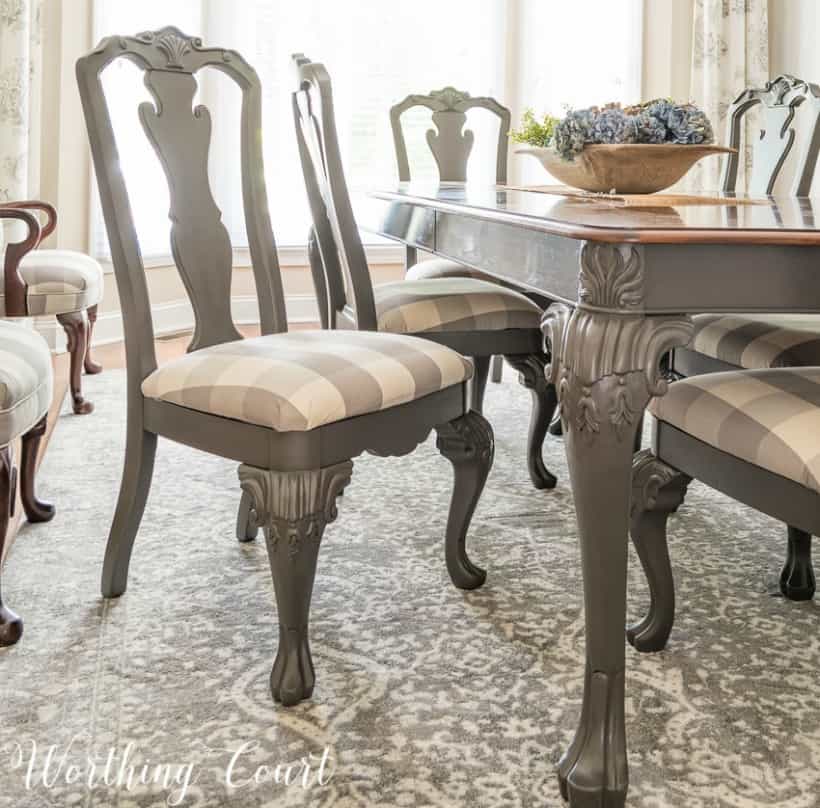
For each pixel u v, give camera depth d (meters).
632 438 1.25
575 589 1.99
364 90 5.34
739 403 1.41
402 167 3.75
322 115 1.97
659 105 1.94
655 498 1.62
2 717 1.49
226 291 1.87
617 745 1.28
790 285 1.24
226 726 1.48
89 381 3.85
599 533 1.27
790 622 1.85
